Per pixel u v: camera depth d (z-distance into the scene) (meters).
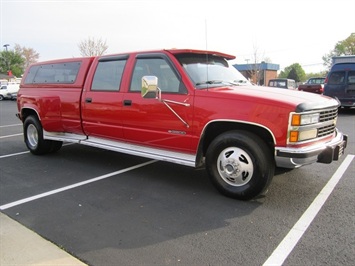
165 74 4.84
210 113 4.32
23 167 6.18
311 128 4.02
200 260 3.00
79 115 6.07
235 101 4.17
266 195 4.47
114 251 3.19
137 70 5.22
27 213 4.09
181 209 4.11
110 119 5.52
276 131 3.92
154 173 5.62
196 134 4.49
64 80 6.46
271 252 3.11
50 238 3.45
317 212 3.93
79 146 8.01
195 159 4.60
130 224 3.74
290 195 4.46
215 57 5.41
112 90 5.51
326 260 2.96
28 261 3.02
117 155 6.99
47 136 6.74
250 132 4.18
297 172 5.43
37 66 7.21
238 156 4.22
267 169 4.08
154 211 4.07
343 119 12.18
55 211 4.13
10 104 28.14
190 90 4.52
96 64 5.91
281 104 3.90
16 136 9.98
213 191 4.71
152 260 3.02
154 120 4.89
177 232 3.53
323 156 4.16
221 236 3.42
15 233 3.57
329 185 4.82
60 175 5.62
